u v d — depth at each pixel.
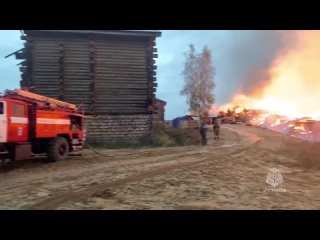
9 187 11.09
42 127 16.27
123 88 29.00
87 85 28.36
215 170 14.69
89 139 27.97
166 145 27.30
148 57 29.52
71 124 18.61
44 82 27.78
